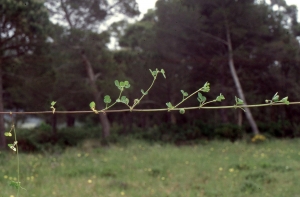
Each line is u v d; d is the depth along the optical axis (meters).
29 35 12.47
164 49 15.24
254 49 15.39
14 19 11.97
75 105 15.71
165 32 14.92
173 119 18.83
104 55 15.29
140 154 10.45
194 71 16.06
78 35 14.21
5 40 12.45
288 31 15.73
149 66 15.60
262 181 7.06
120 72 16.09
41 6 12.77
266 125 16.08
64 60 14.41
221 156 10.03
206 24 14.80
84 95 15.37
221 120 17.73
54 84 14.21
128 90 15.75
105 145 13.52
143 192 6.39
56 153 10.95
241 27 14.59
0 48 12.45
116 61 16.98
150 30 17.05
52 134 15.16
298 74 16.61
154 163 8.97
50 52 13.83
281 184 6.80
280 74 16.52
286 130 15.90
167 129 15.34
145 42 15.67
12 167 8.41
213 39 14.98
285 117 17.64
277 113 17.83
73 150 11.92
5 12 11.69
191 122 18.23
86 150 11.83
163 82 16.00
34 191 6.27
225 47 15.43
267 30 14.82
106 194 6.18
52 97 14.85
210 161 9.10
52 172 7.96
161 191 6.48
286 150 11.14
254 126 15.16
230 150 11.45
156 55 15.53
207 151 11.09
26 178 7.38
